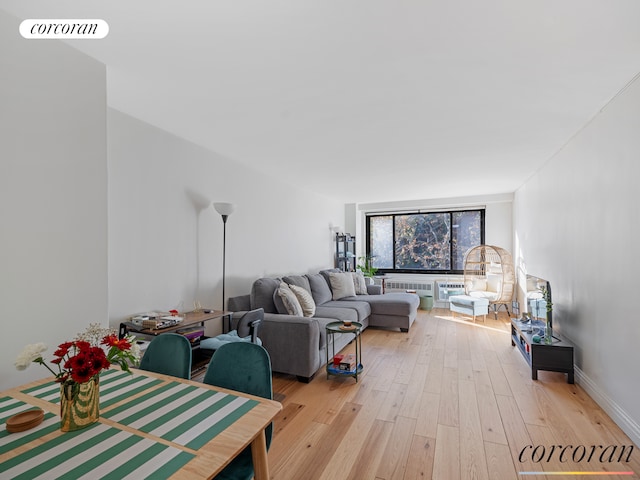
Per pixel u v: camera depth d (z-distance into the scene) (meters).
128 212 2.55
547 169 3.86
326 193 6.10
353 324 3.30
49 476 0.79
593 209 2.59
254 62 1.82
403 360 3.61
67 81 1.66
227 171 3.68
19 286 1.47
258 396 1.34
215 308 3.44
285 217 4.96
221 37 1.59
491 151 3.47
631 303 2.06
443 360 3.60
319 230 6.16
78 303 1.69
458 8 1.39
